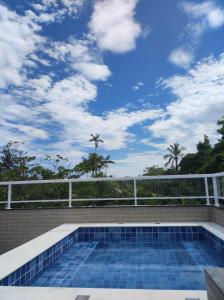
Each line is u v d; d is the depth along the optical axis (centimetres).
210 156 2636
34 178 1465
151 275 346
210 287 136
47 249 380
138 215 596
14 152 1933
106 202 630
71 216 609
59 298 209
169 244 513
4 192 650
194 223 557
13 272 281
